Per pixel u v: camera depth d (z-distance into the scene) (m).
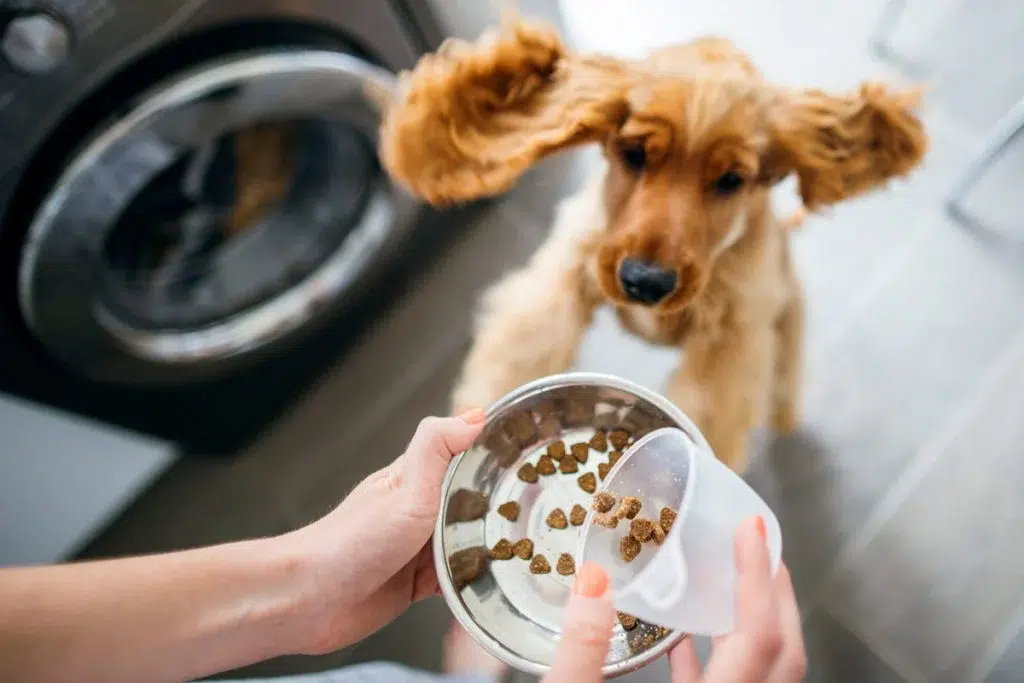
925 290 0.92
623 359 0.93
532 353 0.82
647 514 0.52
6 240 0.67
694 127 0.63
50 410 0.81
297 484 0.97
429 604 0.89
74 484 0.90
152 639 0.52
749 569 0.48
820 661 0.83
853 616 0.84
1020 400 0.88
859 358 0.91
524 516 0.58
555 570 0.56
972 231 0.93
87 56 0.62
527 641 0.54
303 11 0.69
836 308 0.93
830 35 1.00
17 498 0.86
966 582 0.84
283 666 0.89
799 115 0.65
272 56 0.69
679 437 0.50
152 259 0.81
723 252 0.71
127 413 0.87
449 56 0.69
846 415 0.90
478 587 0.55
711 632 0.50
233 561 0.55
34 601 0.51
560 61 0.67
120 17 0.62
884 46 0.98
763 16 1.01
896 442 0.88
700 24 1.02
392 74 0.79
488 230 1.01
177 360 0.84
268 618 0.55
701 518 0.48
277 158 0.80
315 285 0.90
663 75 0.65
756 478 0.89
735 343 0.75
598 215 0.72
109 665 0.52
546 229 1.00
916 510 0.86
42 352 0.76
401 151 0.71
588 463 0.58
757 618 0.48
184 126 0.68
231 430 0.96
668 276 0.64
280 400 0.98
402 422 0.97
